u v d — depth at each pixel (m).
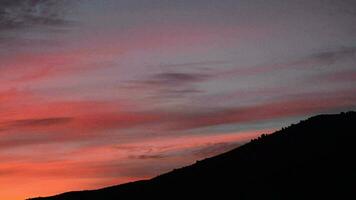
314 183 41.97
